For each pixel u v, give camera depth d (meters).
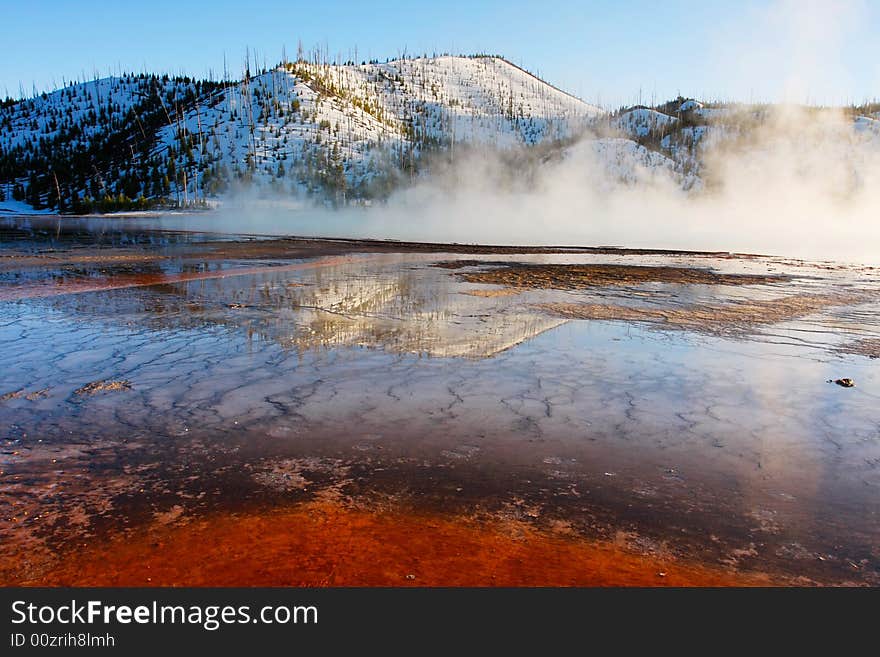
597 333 7.84
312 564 2.80
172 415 4.73
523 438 4.38
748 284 12.66
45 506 3.32
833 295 11.15
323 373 5.89
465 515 3.29
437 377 5.82
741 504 3.46
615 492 3.59
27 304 9.50
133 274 13.43
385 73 150.62
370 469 3.85
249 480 3.67
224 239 25.72
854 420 4.80
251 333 7.55
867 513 3.38
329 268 14.91
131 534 3.04
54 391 5.27
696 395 5.39
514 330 7.94
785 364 6.42
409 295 10.66
